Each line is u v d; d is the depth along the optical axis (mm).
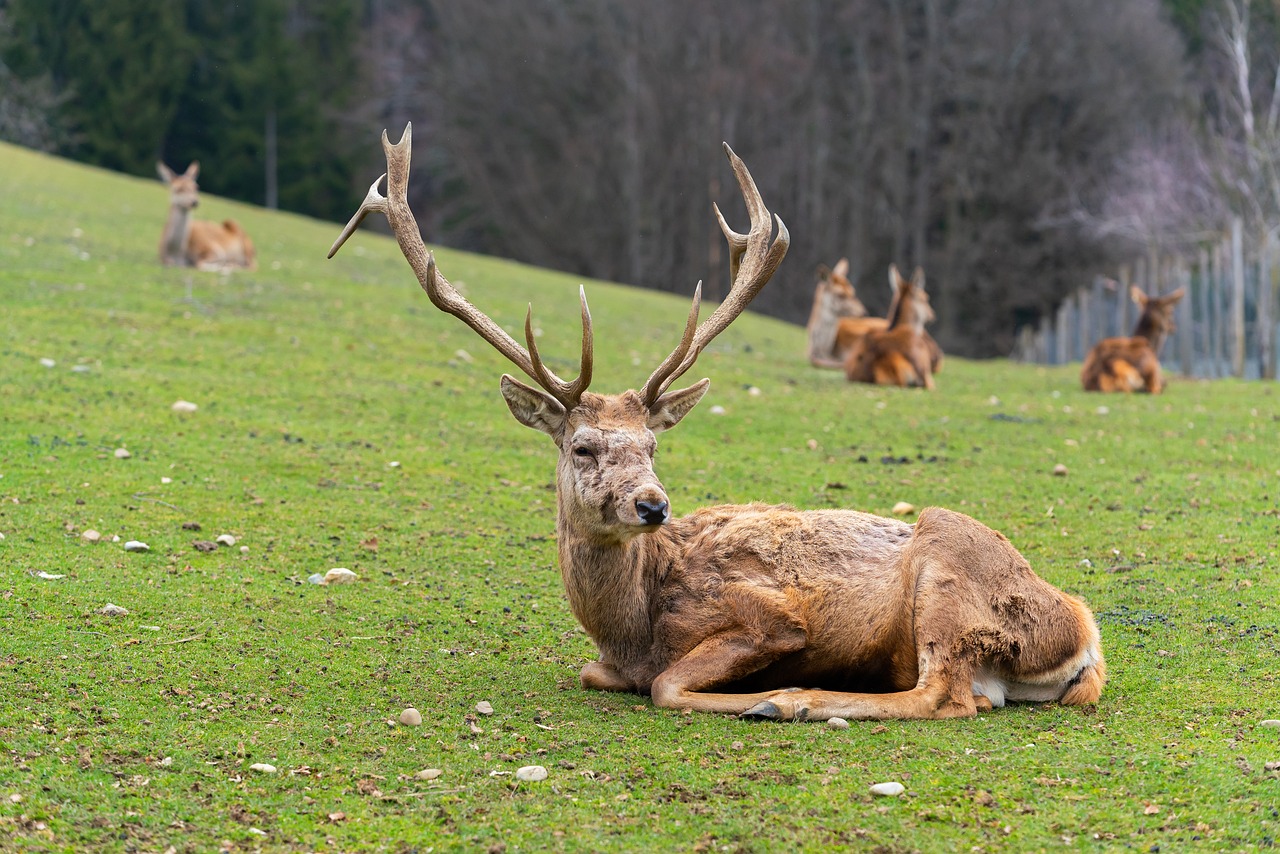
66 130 102000
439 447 22094
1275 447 24469
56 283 32750
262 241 50844
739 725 10711
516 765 9844
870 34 99750
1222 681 11727
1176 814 8781
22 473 17891
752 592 11586
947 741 10211
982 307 94875
